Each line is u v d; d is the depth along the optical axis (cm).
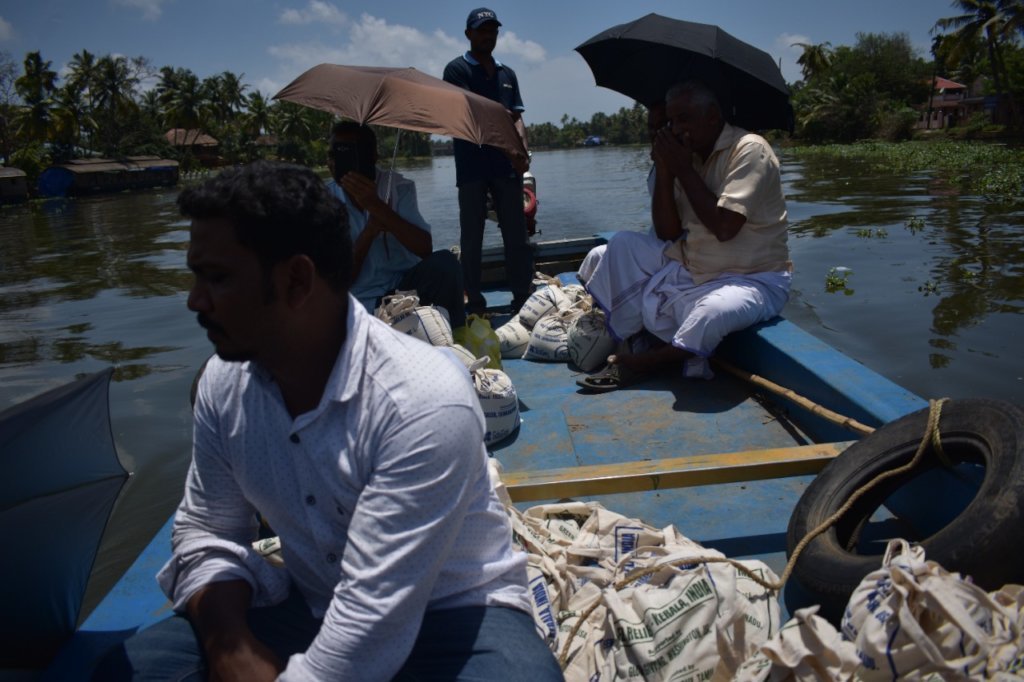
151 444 612
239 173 142
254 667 154
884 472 252
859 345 880
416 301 405
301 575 169
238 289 141
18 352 962
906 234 1544
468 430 149
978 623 160
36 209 4406
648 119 486
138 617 227
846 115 6825
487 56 599
